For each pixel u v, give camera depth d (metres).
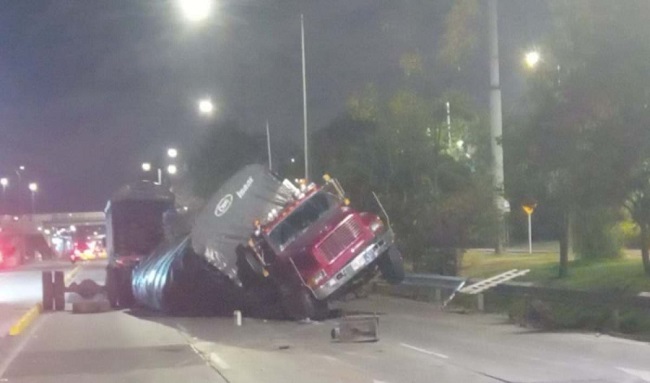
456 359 16.62
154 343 20.50
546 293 22.89
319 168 47.44
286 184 25.02
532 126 24.83
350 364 16.38
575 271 28.97
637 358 16.41
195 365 16.77
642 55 21.30
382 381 14.36
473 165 36.69
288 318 25.58
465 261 36.41
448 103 37.69
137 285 30.58
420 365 15.98
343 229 24.22
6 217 117.62
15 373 16.28
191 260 25.50
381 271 25.88
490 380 14.20
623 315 21.52
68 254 109.19
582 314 22.41
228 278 24.95
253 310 26.75
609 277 26.48
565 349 17.75
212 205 24.91
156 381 15.00
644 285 23.83
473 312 26.11
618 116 22.08
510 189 28.41
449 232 34.38
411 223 34.97
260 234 24.30
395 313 26.12
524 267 32.41
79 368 16.73
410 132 36.81
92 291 32.72
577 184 23.98
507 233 41.47
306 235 24.20
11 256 82.19
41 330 24.23
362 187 36.66
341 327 19.92
